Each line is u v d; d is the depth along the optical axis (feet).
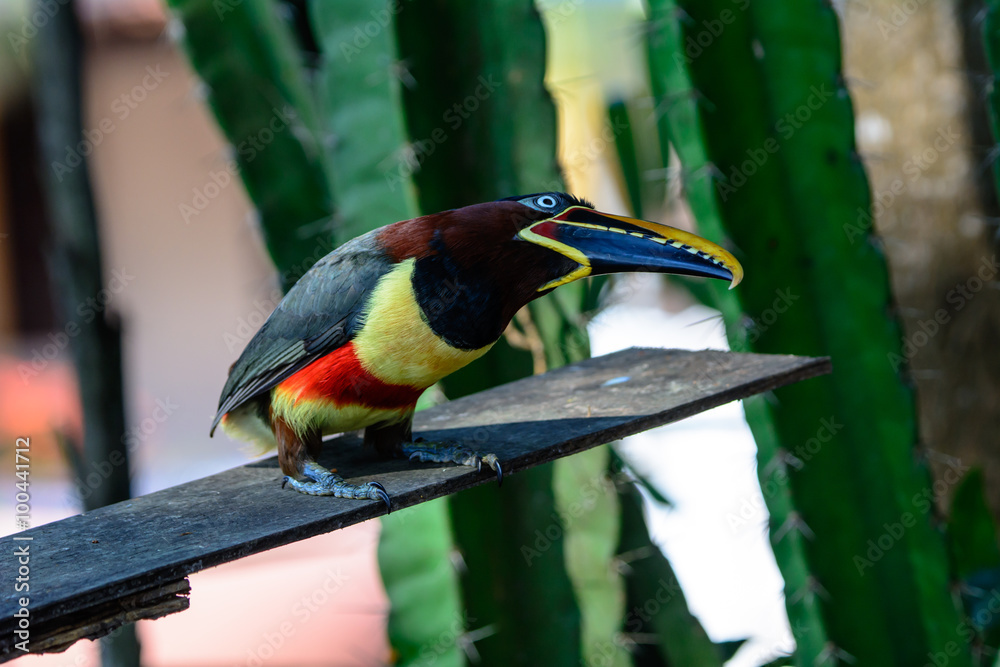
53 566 14.38
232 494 17.81
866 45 33.71
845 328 24.80
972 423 32.63
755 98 24.32
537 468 25.80
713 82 23.98
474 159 25.63
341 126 25.43
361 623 41.57
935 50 32.37
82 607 13.44
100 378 24.48
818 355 24.76
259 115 27.66
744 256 24.20
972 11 31.71
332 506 16.78
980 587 27.53
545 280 17.49
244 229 28.99
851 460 24.98
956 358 32.81
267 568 48.83
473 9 25.11
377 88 25.14
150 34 56.39
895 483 25.04
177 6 27.02
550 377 23.38
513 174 25.58
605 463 25.64
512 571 25.48
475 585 24.82
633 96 37.73
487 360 25.99
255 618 43.04
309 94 27.61
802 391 24.76
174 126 58.90
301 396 17.60
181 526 15.98
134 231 60.64
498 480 17.78
